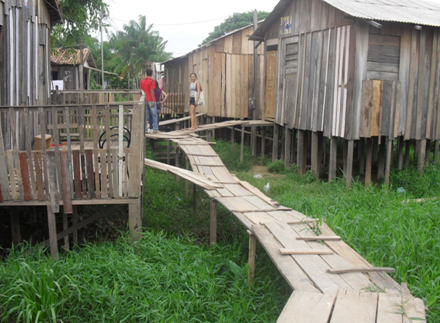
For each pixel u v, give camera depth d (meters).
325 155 11.87
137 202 5.66
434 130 9.87
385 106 9.06
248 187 7.24
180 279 4.91
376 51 8.98
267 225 5.10
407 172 9.82
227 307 4.51
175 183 9.72
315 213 6.64
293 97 11.34
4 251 6.01
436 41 9.58
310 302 3.26
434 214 6.55
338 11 9.35
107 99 11.90
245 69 14.90
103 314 4.37
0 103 6.96
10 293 4.49
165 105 21.20
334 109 9.49
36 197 5.52
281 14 12.02
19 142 7.97
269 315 4.36
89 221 5.95
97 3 18.02
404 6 10.27
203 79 17.00
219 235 6.85
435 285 4.39
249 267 4.95
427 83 9.60
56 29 17.50
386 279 3.76
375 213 6.78
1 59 7.02
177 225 7.27
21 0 8.27
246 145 15.08
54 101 11.48
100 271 4.92
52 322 4.27
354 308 3.15
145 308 4.43
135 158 5.57
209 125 13.33
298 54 11.12
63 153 5.46
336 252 4.40
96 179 5.57
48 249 5.85
